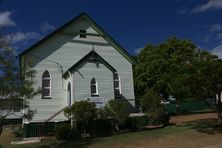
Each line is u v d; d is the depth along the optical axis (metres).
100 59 27.80
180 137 20.92
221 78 22.06
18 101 18.12
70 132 23.03
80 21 30.48
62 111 26.84
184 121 31.55
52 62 28.53
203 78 21.91
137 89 48.00
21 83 18.27
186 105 52.72
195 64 22.52
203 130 23.05
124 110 24.61
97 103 26.73
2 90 17.27
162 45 48.12
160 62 45.72
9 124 27.88
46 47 28.52
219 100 24.36
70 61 29.30
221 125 24.52
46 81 28.08
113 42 31.48
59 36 29.28
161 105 26.77
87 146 19.38
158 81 43.94
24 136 26.14
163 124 28.17
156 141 20.00
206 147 17.73
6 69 17.69
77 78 26.58
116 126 25.83
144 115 27.89
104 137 22.34
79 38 30.14
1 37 18.28
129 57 32.03
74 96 26.12
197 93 22.94
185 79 22.38
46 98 27.55
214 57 23.23
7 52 18.03
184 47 46.66
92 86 27.20
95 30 31.03
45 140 22.75
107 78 27.80
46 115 27.25
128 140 20.55
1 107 17.66
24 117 19.83
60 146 19.78
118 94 30.66
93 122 25.00
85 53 30.11
